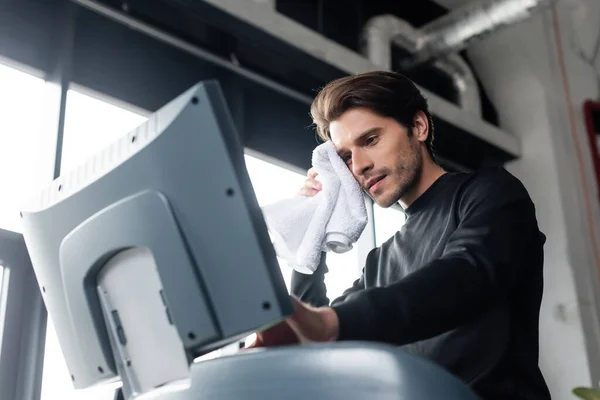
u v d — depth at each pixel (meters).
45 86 2.92
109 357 1.03
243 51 3.27
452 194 1.36
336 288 3.26
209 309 0.89
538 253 1.29
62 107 2.82
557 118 4.34
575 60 4.55
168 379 0.95
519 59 4.43
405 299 0.99
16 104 2.82
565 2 4.62
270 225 1.41
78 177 1.07
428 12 4.47
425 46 3.95
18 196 2.69
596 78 4.59
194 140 0.90
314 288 1.49
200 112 0.90
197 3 3.02
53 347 2.64
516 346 1.23
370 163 1.40
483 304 1.07
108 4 2.89
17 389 2.54
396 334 0.97
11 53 2.85
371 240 3.58
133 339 1.00
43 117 2.85
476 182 1.31
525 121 4.36
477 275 1.06
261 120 3.51
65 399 2.60
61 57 2.90
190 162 0.91
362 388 0.79
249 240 0.87
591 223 4.17
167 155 0.93
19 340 2.60
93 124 2.95
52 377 2.60
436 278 1.03
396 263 1.42
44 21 2.98
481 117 4.20
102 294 1.03
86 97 2.98
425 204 1.40
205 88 0.90
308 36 3.42
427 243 1.36
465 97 4.18
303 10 3.86
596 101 4.46
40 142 2.80
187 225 0.91
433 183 1.41
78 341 1.07
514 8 3.65
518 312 1.27
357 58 3.63
